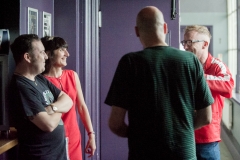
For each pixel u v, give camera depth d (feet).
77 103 8.32
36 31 8.12
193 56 5.44
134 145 5.40
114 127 5.50
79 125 10.61
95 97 11.63
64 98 6.80
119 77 5.38
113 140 11.97
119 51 11.84
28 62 6.19
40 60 6.29
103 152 12.03
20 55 6.21
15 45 6.23
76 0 10.29
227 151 18.01
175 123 5.26
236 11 20.08
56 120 6.26
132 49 11.80
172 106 5.26
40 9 8.38
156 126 5.25
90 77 11.10
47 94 6.62
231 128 18.52
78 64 10.53
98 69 11.86
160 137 5.23
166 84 5.26
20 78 6.08
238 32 19.12
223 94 7.78
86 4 10.60
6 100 6.19
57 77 7.89
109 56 11.89
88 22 10.85
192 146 5.36
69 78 8.09
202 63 8.21
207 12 24.90
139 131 5.34
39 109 5.99
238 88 19.07
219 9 24.75
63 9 10.34
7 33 6.50
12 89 6.06
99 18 11.85
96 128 11.68
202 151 7.88
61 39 7.83
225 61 24.94
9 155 6.97
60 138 6.51
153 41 5.49
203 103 5.47
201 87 5.43
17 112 6.00
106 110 11.94
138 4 11.71
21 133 6.18
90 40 11.07
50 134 6.27
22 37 6.23
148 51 5.39
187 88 5.32
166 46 5.45
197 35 8.01
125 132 5.63
